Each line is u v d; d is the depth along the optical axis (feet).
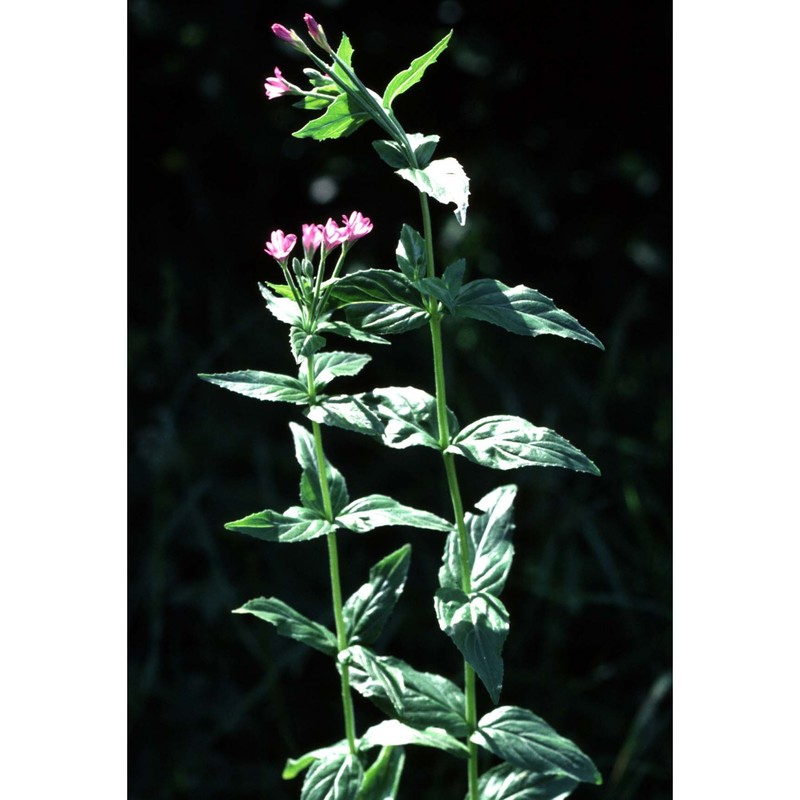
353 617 3.16
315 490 3.14
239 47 4.47
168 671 4.00
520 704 3.93
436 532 4.18
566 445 3.03
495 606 3.07
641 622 4.03
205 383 4.40
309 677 4.00
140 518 4.18
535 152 4.58
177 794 3.84
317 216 4.61
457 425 3.10
